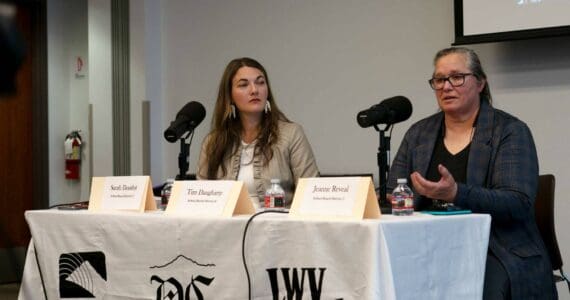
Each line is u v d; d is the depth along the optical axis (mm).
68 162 5754
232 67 2693
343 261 1572
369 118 2066
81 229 2008
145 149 4996
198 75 4859
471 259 1804
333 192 1696
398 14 4047
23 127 5617
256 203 2529
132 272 1905
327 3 4312
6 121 5504
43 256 2080
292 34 4449
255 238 1707
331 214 1666
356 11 4199
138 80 5023
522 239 2146
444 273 1719
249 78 2637
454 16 3646
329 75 4305
